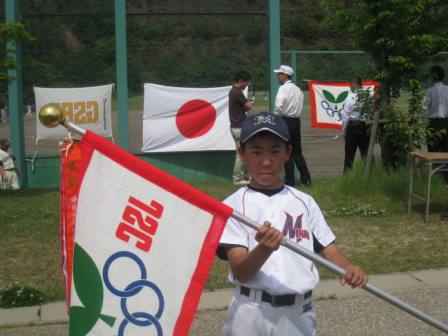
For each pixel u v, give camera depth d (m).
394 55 9.36
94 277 2.71
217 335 5.10
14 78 9.80
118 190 2.69
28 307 5.72
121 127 11.38
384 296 2.72
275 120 2.87
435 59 9.84
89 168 2.70
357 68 12.23
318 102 12.08
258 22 11.78
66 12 11.45
